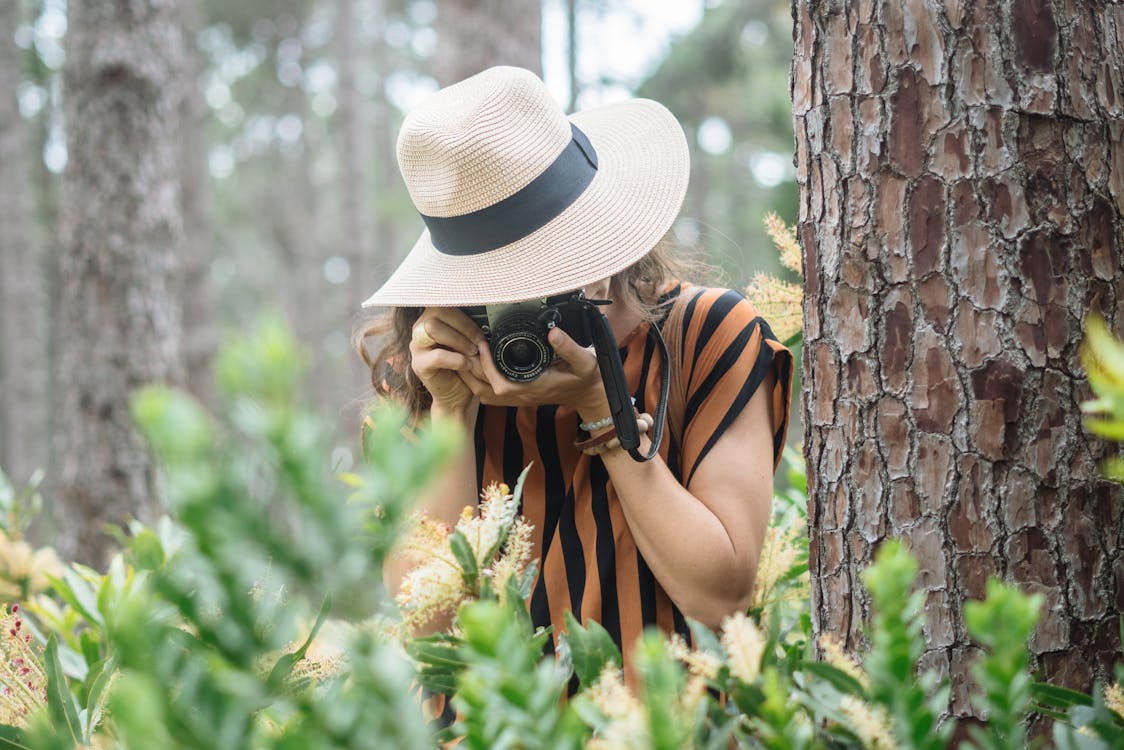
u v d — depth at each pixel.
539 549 1.56
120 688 0.57
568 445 1.58
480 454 1.60
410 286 1.52
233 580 0.57
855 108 1.39
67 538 4.37
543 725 0.68
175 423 0.50
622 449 1.43
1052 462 1.29
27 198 11.72
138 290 4.52
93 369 4.43
